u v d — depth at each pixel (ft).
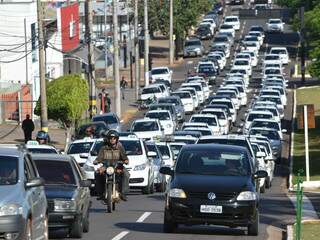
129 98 561.84
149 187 231.30
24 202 112.37
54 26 514.68
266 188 279.49
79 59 520.83
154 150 254.47
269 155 305.12
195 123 373.20
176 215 146.61
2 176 116.06
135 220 169.99
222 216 145.89
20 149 122.11
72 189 143.95
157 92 516.73
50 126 428.56
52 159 149.07
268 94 508.12
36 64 475.31
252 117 417.49
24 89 444.55
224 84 552.82
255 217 148.05
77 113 380.58
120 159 181.68
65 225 140.77
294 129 458.09
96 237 144.66
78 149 261.44
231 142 219.00
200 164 153.79
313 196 243.40
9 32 460.55
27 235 112.57
